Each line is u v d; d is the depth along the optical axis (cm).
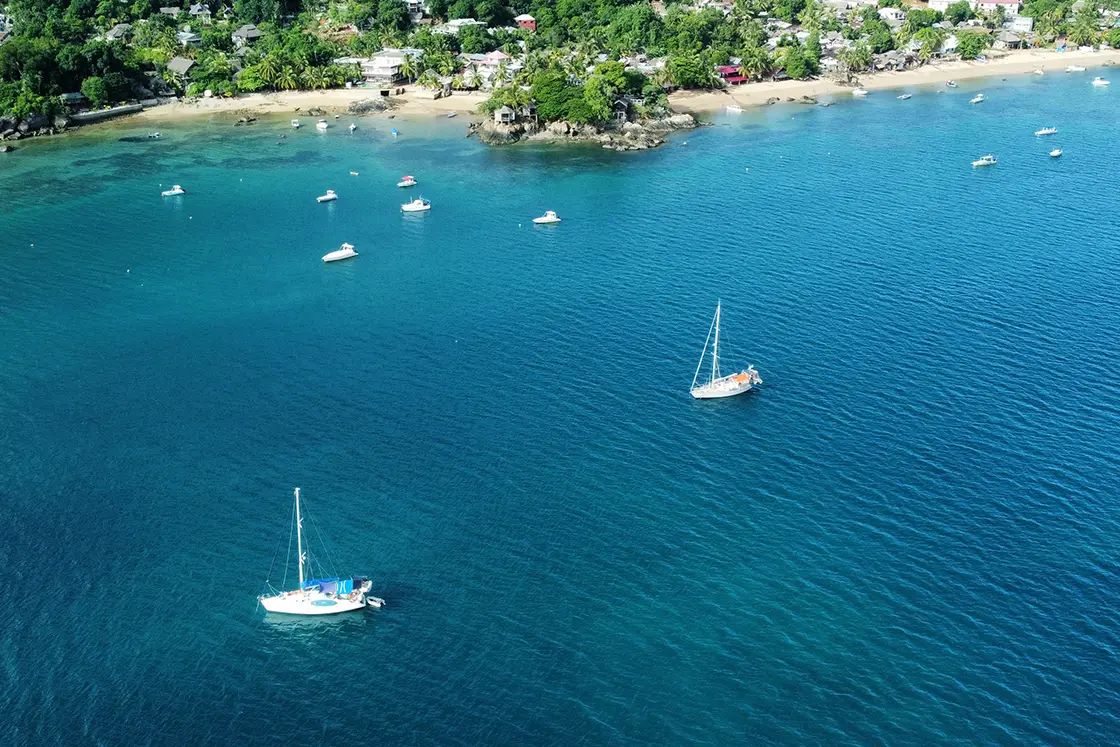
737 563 12431
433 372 16838
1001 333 17975
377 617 11725
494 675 10931
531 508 13462
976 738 10056
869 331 18100
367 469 14275
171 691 10812
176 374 16875
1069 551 12475
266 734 10294
